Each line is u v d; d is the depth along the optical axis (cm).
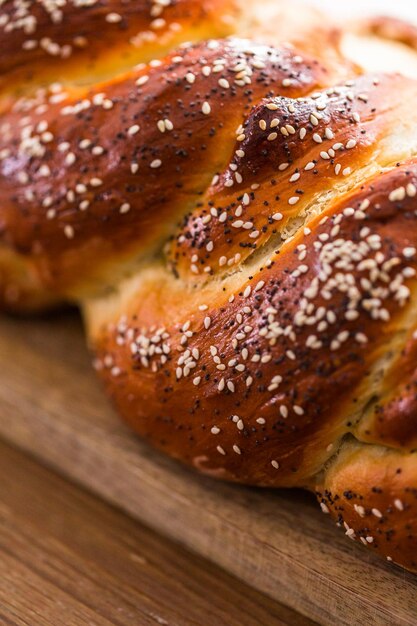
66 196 35
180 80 34
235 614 32
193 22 36
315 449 31
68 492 37
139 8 36
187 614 32
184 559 34
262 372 31
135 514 36
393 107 32
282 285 31
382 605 31
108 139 34
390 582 31
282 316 31
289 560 32
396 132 32
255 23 36
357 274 30
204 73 34
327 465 32
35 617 32
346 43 36
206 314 32
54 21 36
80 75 36
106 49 36
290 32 36
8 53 37
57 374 39
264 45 34
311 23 36
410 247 30
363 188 31
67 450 37
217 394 32
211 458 33
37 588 33
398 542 30
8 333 41
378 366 30
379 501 30
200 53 34
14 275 40
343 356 30
